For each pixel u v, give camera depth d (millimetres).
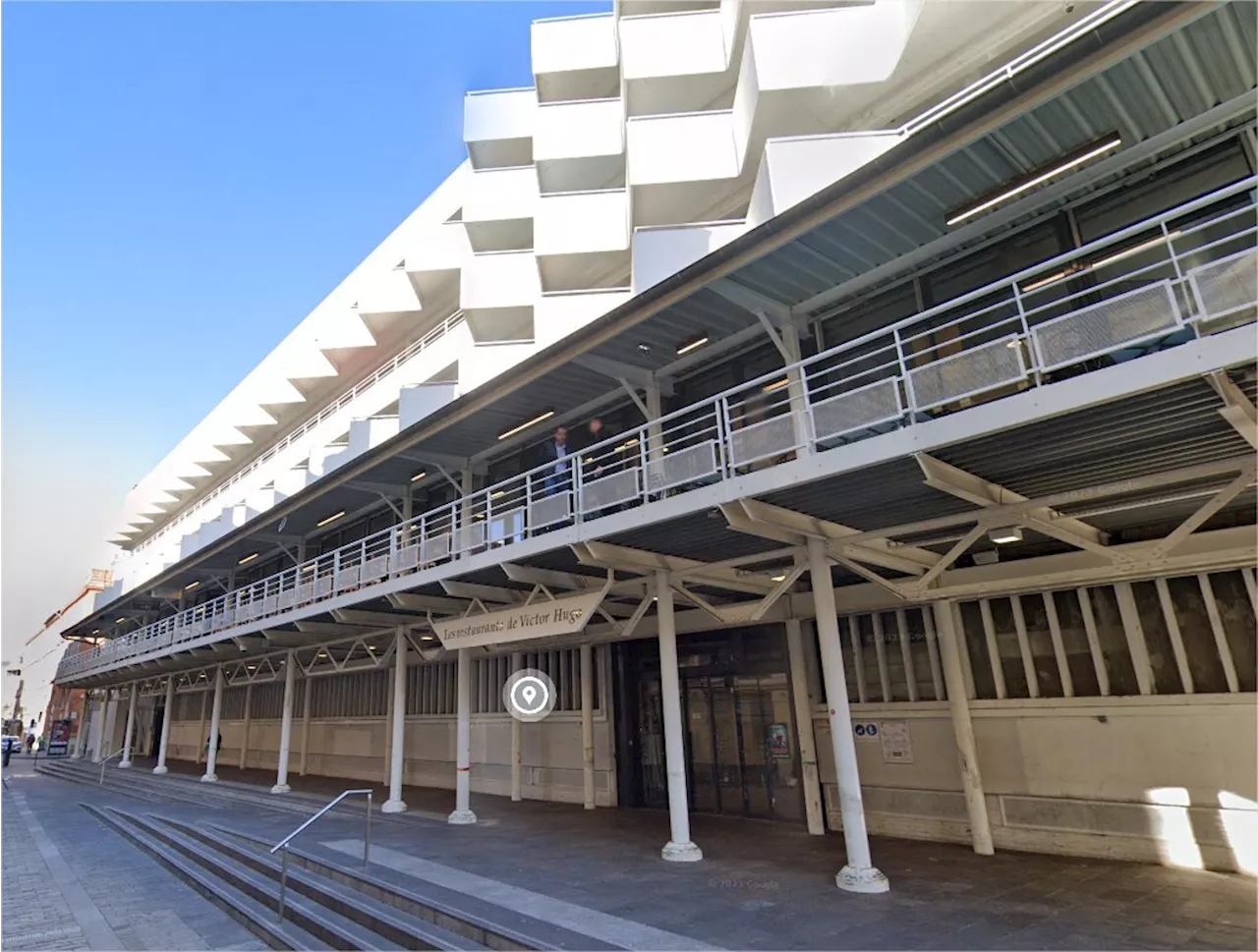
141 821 14406
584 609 9742
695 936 6105
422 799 16328
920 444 6020
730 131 11602
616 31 13828
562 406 12133
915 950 5637
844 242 7992
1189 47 5730
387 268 21438
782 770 11586
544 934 6180
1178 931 5820
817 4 10828
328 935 6973
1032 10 8750
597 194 13258
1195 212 6691
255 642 19156
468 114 16266
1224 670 7953
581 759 14703
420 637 16703
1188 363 4762
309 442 24500
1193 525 6625
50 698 61562
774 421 7254
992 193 7141
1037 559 9148
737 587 10711
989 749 9391
